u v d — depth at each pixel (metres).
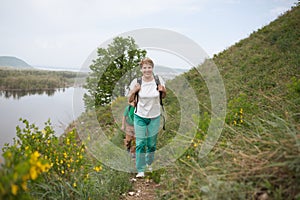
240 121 3.79
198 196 2.18
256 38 10.00
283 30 8.95
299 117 3.24
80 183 2.84
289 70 5.93
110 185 3.19
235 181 2.13
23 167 1.55
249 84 6.11
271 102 4.30
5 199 1.51
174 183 2.78
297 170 1.91
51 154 2.78
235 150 2.67
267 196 1.96
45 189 2.60
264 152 2.24
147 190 3.34
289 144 2.13
